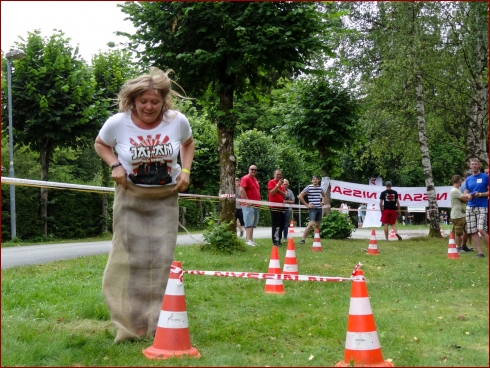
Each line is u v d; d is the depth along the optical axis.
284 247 13.73
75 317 5.73
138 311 5.06
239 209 17.30
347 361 4.18
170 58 12.20
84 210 22.17
